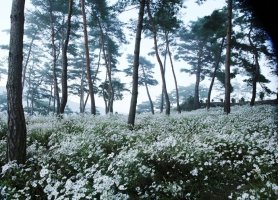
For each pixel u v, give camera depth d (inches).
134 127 518.9
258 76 1123.9
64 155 290.8
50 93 2146.9
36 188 231.0
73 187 193.9
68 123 526.9
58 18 1181.1
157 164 285.0
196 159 272.1
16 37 284.7
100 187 192.9
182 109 1696.6
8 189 207.3
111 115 753.6
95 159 282.5
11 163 254.5
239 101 1547.7
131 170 246.8
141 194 231.0
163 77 983.6
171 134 414.6
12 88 281.0
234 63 1151.0
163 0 719.7
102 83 1608.0
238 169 264.8
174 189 228.2
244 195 186.5
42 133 426.0
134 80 547.5
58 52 1429.6
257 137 352.5
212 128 453.7
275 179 223.5
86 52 808.3
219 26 1000.9
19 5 286.2
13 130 278.4
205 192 235.3
